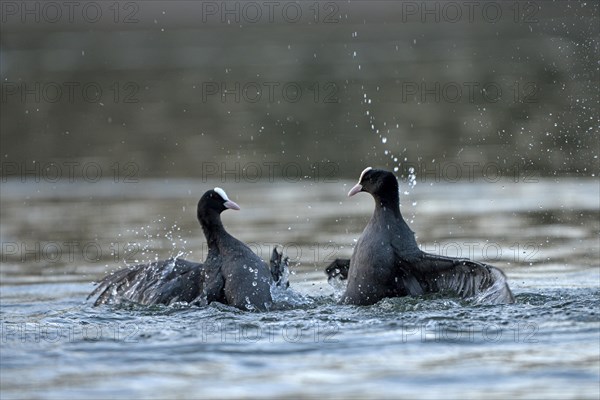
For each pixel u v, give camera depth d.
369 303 11.40
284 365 8.44
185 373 8.23
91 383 7.98
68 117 29.52
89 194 21.78
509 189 20.62
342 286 12.62
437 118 26.73
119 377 8.13
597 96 27.58
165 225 18.19
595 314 10.12
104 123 28.88
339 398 7.53
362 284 11.42
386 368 8.31
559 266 13.89
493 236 16.09
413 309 10.55
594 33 32.66
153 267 12.07
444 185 21.27
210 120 28.41
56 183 23.30
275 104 29.56
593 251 14.91
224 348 9.04
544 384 7.79
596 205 18.77
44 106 30.88
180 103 30.70
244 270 11.33
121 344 9.24
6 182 23.72
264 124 27.42
